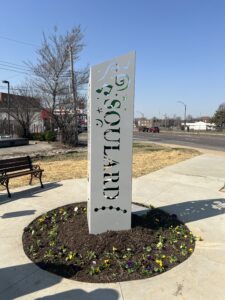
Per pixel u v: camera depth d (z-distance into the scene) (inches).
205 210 215.9
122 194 164.6
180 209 217.9
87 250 149.6
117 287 122.9
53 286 123.1
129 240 158.1
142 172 363.3
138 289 121.7
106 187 162.6
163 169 386.9
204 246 158.1
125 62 154.9
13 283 125.0
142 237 162.6
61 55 772.0
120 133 159.9
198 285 124.4
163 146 790.5
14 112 1046.4
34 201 235.3
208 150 695.7
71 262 141.3
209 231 177.5
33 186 284.2
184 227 182.7
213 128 3002.0
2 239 165.8
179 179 323.6
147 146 785.6
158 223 186.2
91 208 162.2
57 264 139.3
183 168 397.7
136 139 1203.9
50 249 152.7
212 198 248.1
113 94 156.2
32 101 882.1
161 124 3932.1
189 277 130.1
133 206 220.2
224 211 213.9
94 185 161.2
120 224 167.2
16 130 1055.6
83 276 130.7
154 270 134.6
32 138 1005.8
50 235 167.9
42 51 767.1
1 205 225.1
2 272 133.3
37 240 163.0
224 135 1801.2
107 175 161.8
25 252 151.5
